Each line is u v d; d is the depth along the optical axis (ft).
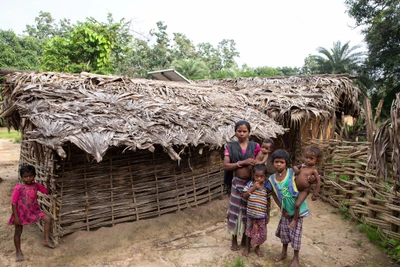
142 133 13.38
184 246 13.48
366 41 60.23
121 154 14.69
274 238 14.38
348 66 70.54
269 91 26.84
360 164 16.42
